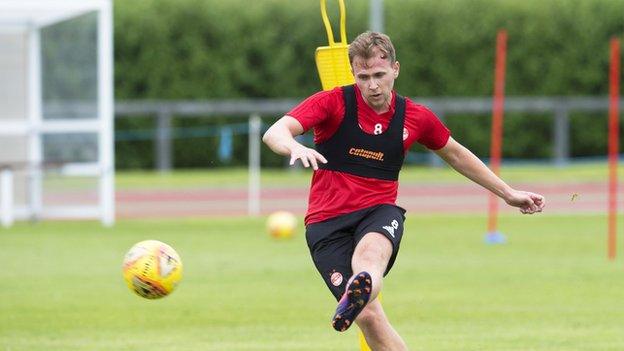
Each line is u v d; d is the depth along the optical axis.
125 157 120.69
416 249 60.84
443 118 120.75
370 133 24.44
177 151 121.19
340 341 35.28
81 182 74.38
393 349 24.19
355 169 24.55
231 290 46.47
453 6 121.12
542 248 61.25
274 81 121.44
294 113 23.97
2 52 73.06
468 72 121.56
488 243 63.69
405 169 119.06
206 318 39.84
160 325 38.53
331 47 27.64
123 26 118.44
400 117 24.61
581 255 58.12
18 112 73.38
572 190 97.25
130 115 119.44
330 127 24.48
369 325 24.08
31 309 41.91
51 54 72.31
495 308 41.53
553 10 121.56
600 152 124.94
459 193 96.75
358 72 23.77
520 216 79.69
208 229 71.50
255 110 118.94
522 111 121.88
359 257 23.56
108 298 44.44
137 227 72.50
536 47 121.69
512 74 122.06
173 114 118.38
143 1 118.88
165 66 119.31
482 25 121.00
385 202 24.72
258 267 53.62
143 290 28.25
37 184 75.31
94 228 71.56
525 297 44.16
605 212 82.06
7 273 51.72
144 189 101.94
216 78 120.44
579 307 41.72
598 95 123.44
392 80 24.03
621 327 37.41
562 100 119.56
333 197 24.67
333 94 24.41
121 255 58.06
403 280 49.16
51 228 71.69
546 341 34.81
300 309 41.72
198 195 96.81
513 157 123.25
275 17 120.75
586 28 121.62
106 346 34.53
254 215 81.75
